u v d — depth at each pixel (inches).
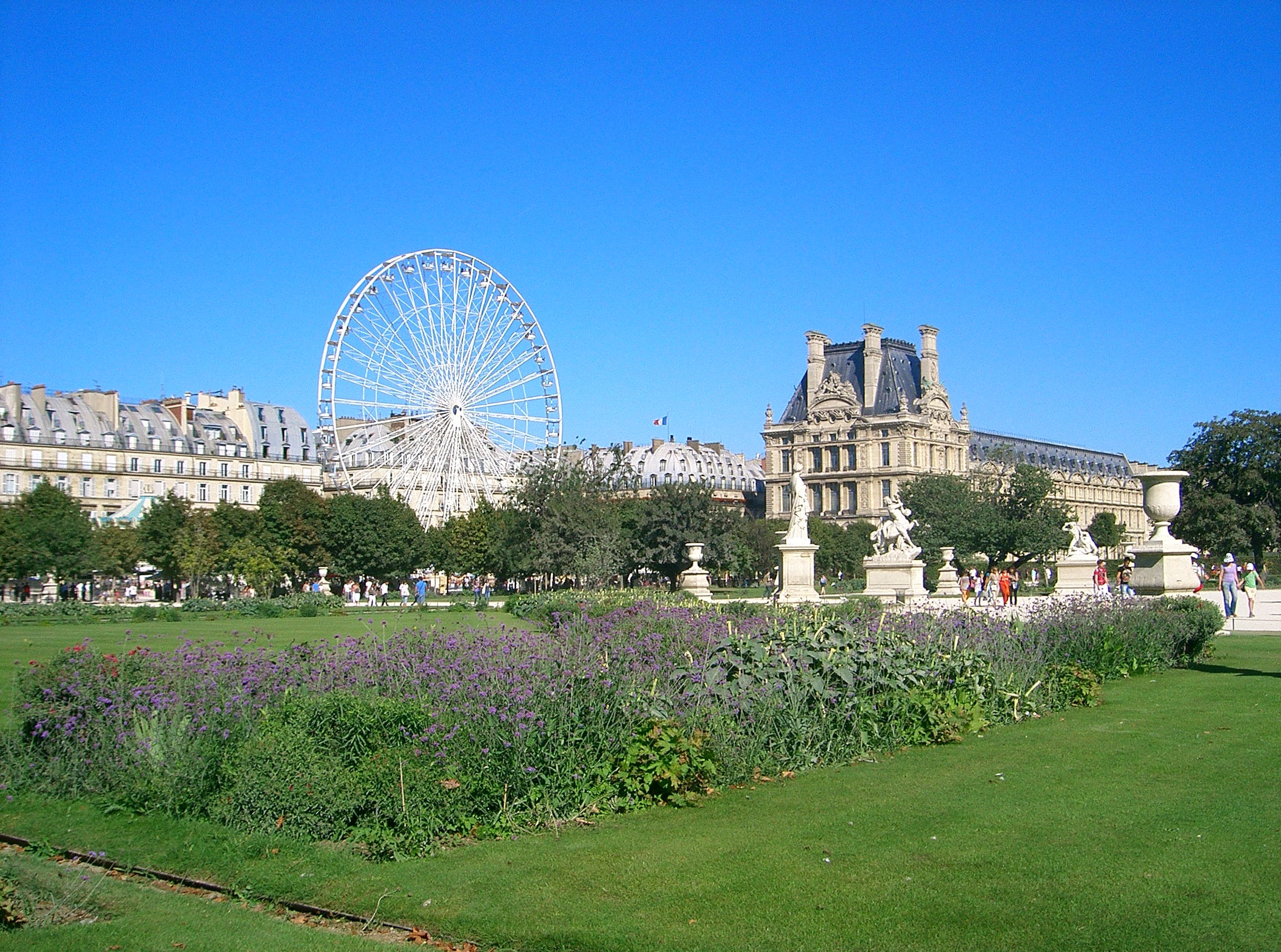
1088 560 2689.5
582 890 513.7
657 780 664.4
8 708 873.5
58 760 703.1
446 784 594.2
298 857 568.7
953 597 2827.3
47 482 4601.4
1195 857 533.0
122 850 596.4
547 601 2230.6
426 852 573.0
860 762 766.5
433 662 788.0
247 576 4264.3
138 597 4571.9
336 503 4768.7
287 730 645.3
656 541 4493.1
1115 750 781.9
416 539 4771.2
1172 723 884.6
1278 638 1545.3
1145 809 619.2
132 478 6161.4
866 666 827.4
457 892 516.7
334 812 593.3
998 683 928.3
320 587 4473.4
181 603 3412.9
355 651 842.8
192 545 4453.7
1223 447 4662.9
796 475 2309.3
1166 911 469.7
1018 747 800.3
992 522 5221.5
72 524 4003.4
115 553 4416.8
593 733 668.1
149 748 670.5
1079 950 436.1
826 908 481.4
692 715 711.1
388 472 5206.7
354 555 4714.6
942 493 5625.0
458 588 5002.5
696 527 4493.1
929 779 706.8
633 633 1021.8
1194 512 4554.6
